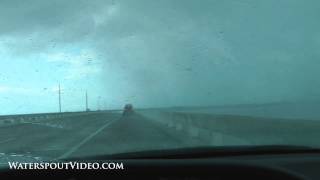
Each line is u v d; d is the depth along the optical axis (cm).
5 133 3822
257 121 2180
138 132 2861
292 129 1895
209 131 2641
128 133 2738
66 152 1688
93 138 2414
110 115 7344
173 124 3597
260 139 2125
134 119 4953
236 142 2283
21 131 3978
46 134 3238
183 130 3155
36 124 5481
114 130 3100
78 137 2616
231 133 2361
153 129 3228
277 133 2016
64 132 3334
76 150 1767
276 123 2031
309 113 2977
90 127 3778
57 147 1970
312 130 1722
